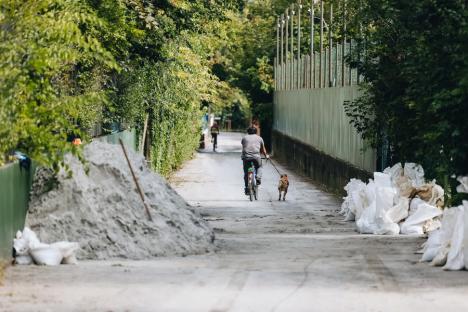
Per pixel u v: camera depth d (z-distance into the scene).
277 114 123.19
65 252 25.83
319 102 79.25
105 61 26.56
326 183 71.31
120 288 21.59
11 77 24.02
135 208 28.55
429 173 37.34
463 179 30.19
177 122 84.94
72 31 25.47
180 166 93.69
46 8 26.44
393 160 48.78
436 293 21.22
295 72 103.50
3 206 24.53
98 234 27.58
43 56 25.31
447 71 32.44
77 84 43.44
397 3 37.59
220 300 20.17
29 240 25.77
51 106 26.70
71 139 41.31
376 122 49.53
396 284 22.53
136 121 63.22
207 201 58.12
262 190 67.81
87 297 20.36
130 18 45.00
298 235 35.69
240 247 30.80
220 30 81.12
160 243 28.25
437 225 36.62
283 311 19.02
